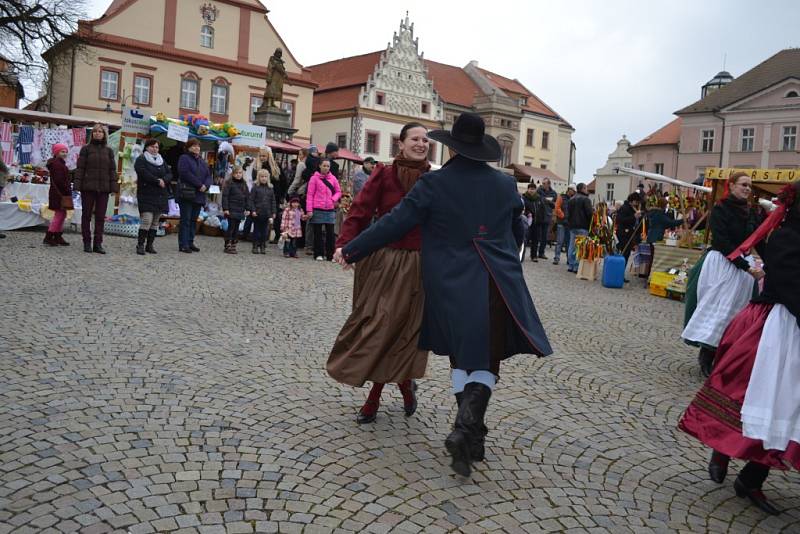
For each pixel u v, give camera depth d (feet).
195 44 147.84
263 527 9.86
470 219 12.17
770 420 11.42
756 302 12.41
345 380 13.55
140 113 49.70
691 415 12.66
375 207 14.32
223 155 56.03
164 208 38.75
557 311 31.76
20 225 45.93
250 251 45.21
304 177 44.21
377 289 13.73
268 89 86.63
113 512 9.94
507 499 11.45
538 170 212.64
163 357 17.98
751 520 11.59
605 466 13.34
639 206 55.01
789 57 180.24
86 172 36.19
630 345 25.36
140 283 28.43
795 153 168.45
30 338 18.67
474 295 11.73
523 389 18.06
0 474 10.86
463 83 211.61
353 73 184.34
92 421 13.26
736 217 21.12
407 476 11.99
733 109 176.55
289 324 23.27
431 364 19.98
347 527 10.06
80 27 113.19
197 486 10.96
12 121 72.54
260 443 12.87
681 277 39.99
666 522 11.18
